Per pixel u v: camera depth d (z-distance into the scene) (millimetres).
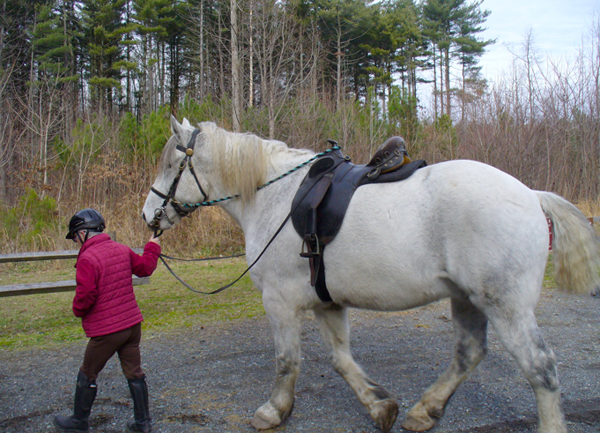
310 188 2758
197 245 10117
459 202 2299
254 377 3600
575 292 2436
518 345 2205
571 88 14891
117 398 3283
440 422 2777
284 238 2783
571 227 2428
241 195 3082
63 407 3146
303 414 2955
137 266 2908
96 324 2625
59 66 20625
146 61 26625
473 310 2684
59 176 12320
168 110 12750
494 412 2896
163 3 25656
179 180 3244
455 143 14344
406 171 2580
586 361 3701
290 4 15383
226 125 11156
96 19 25984
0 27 21844
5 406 3174
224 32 20719
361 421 2846
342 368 2838
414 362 3818
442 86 33719
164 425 2857
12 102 15922
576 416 2777
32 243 9180
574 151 14883
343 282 2574
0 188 13188
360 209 2527
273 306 2844
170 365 3910
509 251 2223
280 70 13039
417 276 2389
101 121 14102
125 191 11289
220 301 6172
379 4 29906
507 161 12336
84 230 2787
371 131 12609
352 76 30562
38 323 5363
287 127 11727
